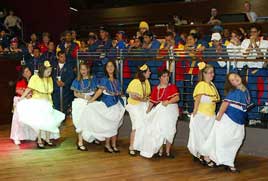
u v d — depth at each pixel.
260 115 7.14
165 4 14.11
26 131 7.86
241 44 7.83
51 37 14.24
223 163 6.02
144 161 6.61
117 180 5.66
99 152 7.18
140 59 8.05
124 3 16.03
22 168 6.25
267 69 7.14
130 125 8.23
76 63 9.46
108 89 7.09
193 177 5.80
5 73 10.02
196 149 6.40
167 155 6.83
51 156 6.94
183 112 7.78
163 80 6.77
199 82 6.43
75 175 5.89
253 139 6.87
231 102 6.04
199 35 8.65
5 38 11.94
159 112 6.72
